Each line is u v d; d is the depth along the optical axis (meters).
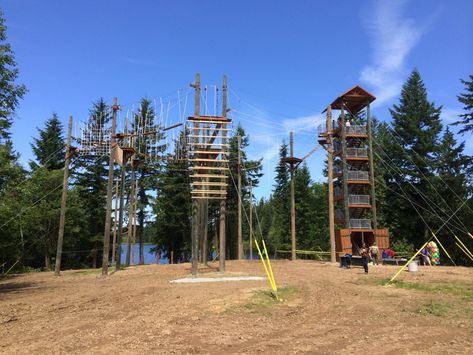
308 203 66.00
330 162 34.12
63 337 9.42
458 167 48.34
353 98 38.22
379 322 11.00
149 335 9.47
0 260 38.88
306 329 10.14
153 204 51.50
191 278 21.17
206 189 24.53
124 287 18.72
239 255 41.47
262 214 85.56
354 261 31.89
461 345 8.64
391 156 51.41
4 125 20.52
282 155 69.50
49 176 43.53
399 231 49.91
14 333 10.00
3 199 24.94
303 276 22.31
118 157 29.27
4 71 19.53
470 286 17.62
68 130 28.88
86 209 51.62
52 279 25.80
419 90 51.00
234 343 8.80
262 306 13.14
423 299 14.50
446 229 46.25
